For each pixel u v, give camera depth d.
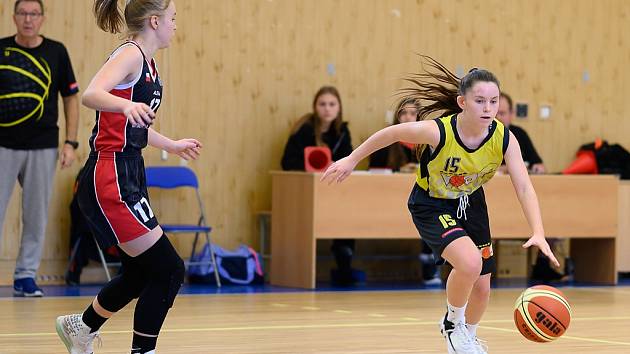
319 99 16.22
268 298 13.62
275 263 16.00
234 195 16.83
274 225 16.05
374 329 10.29
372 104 17.73
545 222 16.47
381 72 17.80
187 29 16.45
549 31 19.12
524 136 17.58
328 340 9.35
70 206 15.14
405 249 17.98
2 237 15.10
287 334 9.73
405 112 15.68
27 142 13.05
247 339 9.32
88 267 15.52
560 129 19.23
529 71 18.97
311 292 14.71
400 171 16.36
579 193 16.73
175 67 16.38
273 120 17.08
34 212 13.22
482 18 18.58
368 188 15.45
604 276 17.34
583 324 11.09
